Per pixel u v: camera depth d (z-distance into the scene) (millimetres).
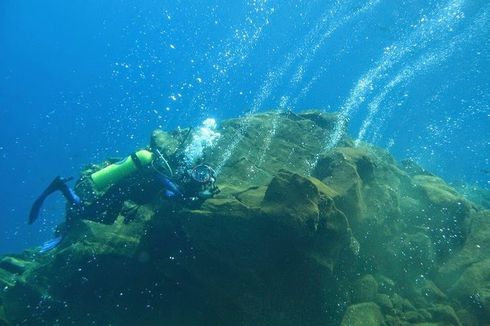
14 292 4367
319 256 3512
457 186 8562
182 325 3900
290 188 3518
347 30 29969
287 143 5730
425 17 20953
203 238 3580
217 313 3830
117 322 4129
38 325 4227
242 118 6113
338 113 6719
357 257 4371
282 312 3516
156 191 4496
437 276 4531
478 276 4305
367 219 4430
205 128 5336
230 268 3596
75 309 4258
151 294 4207
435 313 4016
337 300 3895
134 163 4152
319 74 33625
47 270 4375
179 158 4008
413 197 5242
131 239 4258
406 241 4602
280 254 3490
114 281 4285
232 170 4938
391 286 4305
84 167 5453
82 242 4301
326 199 3609
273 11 29859
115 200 4473
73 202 4570
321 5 29594
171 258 3973
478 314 4055
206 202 3740
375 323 3693
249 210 3504
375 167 5238
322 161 4883
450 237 4797
